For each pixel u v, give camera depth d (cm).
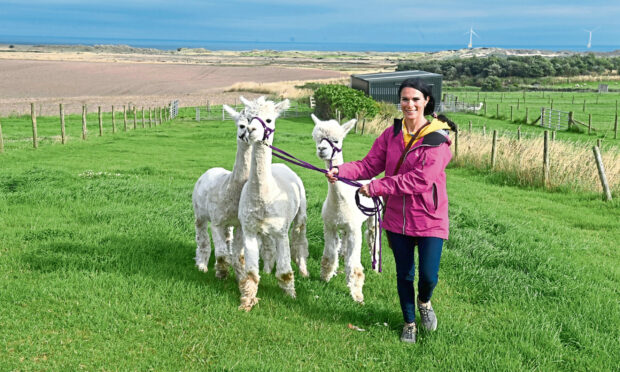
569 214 1061
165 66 11462
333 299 563
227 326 491
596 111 4294
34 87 6425
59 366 414
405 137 447
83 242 704
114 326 482
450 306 559
